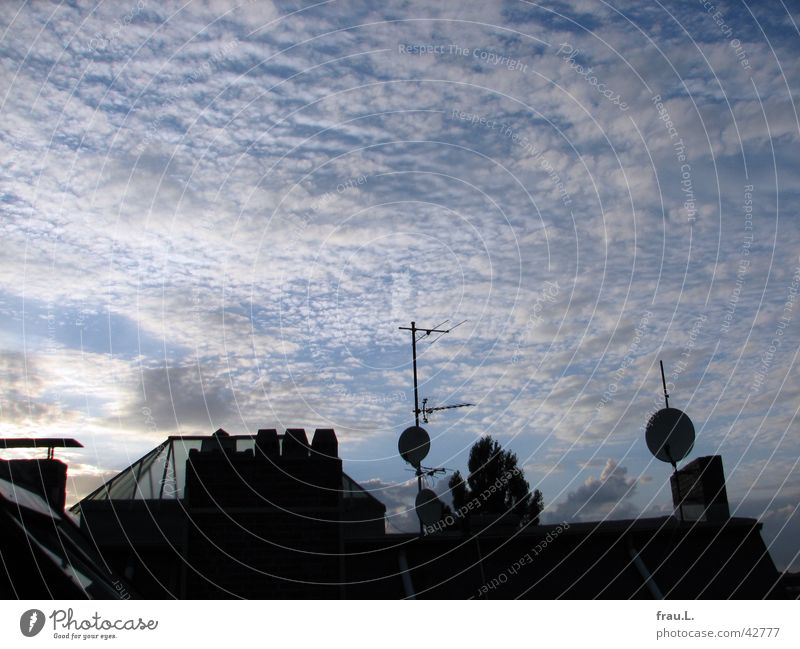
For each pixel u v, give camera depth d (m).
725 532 10.66
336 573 9.68
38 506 8.74
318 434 10.58
